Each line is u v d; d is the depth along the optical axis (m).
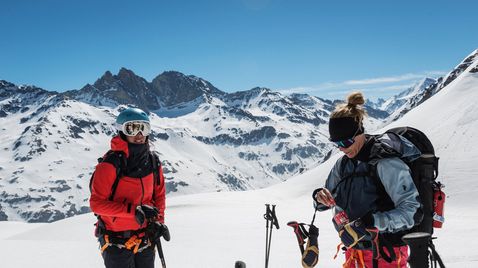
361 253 3.86
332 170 4.27
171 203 73.31
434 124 92.38
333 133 3.85
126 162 5.11
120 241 5.12
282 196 96.12
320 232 19.81
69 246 15.16
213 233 23.17
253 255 12.35
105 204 4.96
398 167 3.62
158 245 5.26
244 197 88.56
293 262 10.93
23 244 16.22
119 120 5.14
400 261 3.71
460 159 67.75
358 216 3.86
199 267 10.83
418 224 3.65
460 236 14.91
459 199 53.44
